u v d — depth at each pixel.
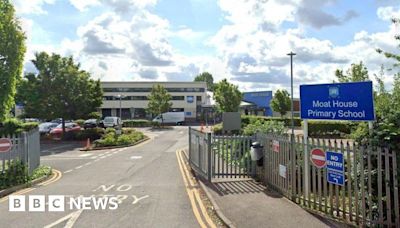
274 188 11.37
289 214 8.59
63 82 36.03
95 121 50.62
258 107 82.69
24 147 13.74
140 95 85.50
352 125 9.88
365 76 20.36
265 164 12.30
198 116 85.00
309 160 9.23
